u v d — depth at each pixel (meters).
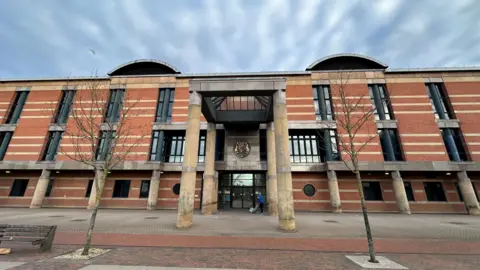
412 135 21.55
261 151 22.92
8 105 25.14
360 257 7.04
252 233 10.39
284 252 7.56
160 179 22.94
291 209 11.38
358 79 23.56
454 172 20.64
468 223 13.95
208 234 10.11
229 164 21.89
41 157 23.11
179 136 24.56
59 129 23.67
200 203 22.03
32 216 15.44
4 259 6.47
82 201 22.41
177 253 7.32
